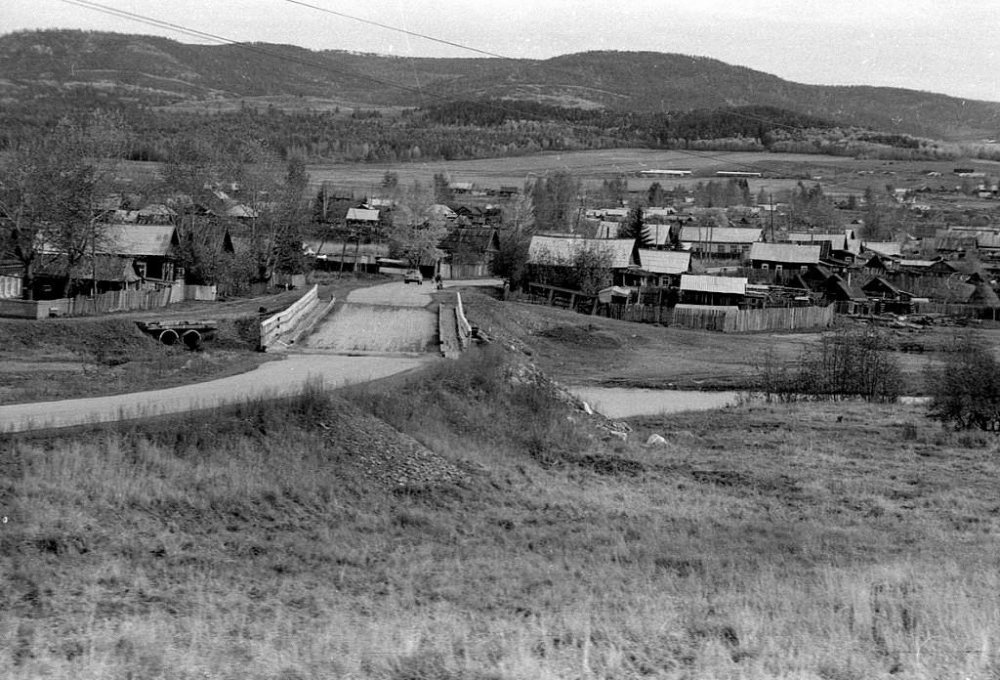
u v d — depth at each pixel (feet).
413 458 79.15
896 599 51.08
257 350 122.21
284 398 79.20
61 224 180.96
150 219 260.42
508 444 93.30
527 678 37.45
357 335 141.38
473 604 50.57
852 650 42.39
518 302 263.29
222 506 63.21
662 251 318.04
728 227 450.30
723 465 96.53
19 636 41.24
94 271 182.19
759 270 368.07
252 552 57.82
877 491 87.71
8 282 178.50
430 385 96.99
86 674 36.14
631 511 75.56
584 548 64.85
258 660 38.70
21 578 48.73
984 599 51.31
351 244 405.80
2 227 178.29
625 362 201.87
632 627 45.47
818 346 213.46
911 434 116.67
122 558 53.57
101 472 61.72
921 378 186.39
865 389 160.45
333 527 64.54
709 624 46.62
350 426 79.77
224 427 72.79
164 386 89.86
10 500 56.18
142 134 622.95
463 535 66.39
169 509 61.16
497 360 109.19
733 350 225.56
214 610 46.83
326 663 38.68
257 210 260.83
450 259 381.19
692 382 175.42
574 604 50.75
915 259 431.84
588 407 120.47
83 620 43.80
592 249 290.15
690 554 64.13
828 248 404.36
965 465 100.68
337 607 48.67
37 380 93.45
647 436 113.70
